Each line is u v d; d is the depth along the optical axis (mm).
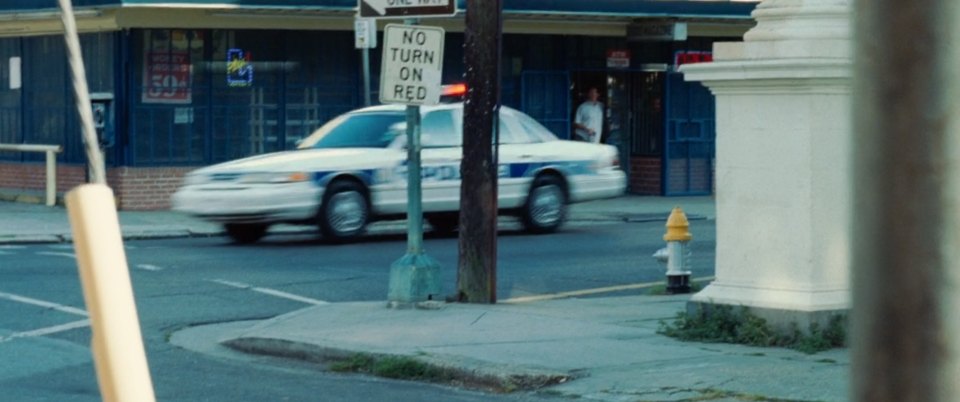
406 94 12688
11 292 14438
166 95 24453
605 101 28797
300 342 11164
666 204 27125
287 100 25406
